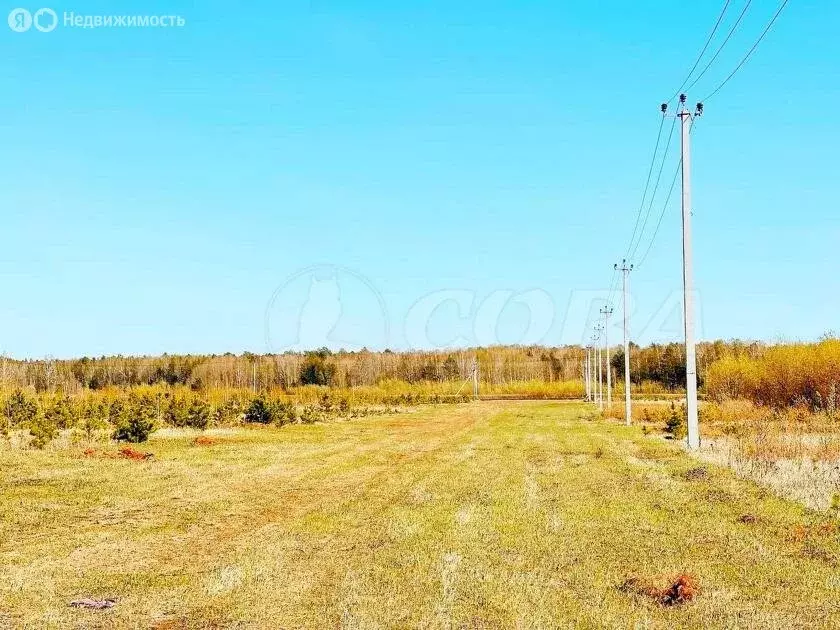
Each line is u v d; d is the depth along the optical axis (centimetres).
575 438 3056
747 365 4416
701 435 2981
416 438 3145
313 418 4309
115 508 1385
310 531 1180
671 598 803
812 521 1193
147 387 5784
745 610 769
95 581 895
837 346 3784
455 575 904
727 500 1405
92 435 2792
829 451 2041
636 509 1333
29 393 4162
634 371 10544
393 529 1186
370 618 745
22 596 833
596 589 843
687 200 2547
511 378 11450
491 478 1800
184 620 752
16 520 1260
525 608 774
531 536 1120
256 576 910
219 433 3275
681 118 2569
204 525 1235
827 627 719
